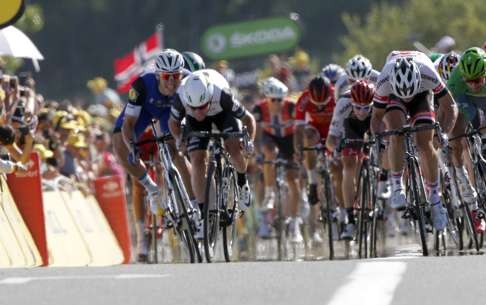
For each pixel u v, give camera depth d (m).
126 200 47.09
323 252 40.88
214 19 172.88
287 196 45.69
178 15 174.00
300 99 41.44
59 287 20.34
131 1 177.12
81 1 177.50
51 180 40.47
